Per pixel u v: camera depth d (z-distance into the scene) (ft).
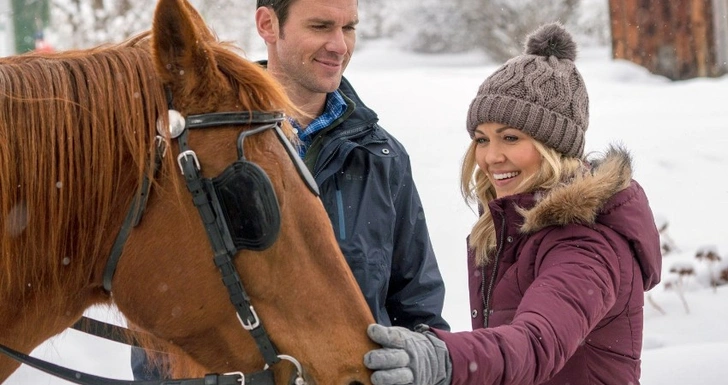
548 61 9.98
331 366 7.06
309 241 7.22
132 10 40.06
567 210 8.84
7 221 7.00
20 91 7.14
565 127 9.67
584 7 75.46
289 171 7.26
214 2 54.13
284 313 7.13
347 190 10.39
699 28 47.19
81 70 7.32
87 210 7.16
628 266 8.97
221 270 7.02
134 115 7.13
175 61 7.16
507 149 9.82
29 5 28.58
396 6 88.17
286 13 10.25
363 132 10.53
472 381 7.32
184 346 7.29
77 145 7.13
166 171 7.09
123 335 8.30
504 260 9.71
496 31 72.59
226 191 6.98
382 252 10.41
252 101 7.26
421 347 7.09
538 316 7.97
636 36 48.93
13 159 7.02
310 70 10.18
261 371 7.16
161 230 7.09
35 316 7.41
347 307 7.22
